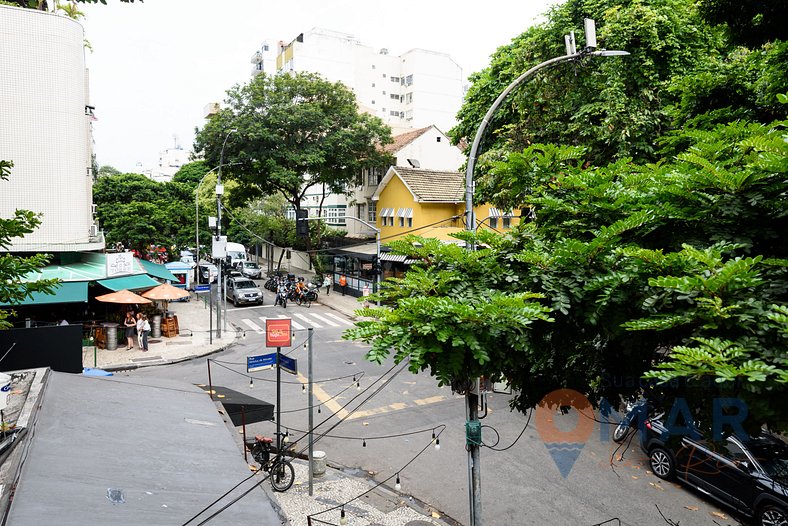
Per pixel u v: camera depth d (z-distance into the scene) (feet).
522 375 19.79
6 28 64.18
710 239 17.29
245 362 69.36
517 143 60.85
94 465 16.70
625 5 59.31
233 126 114.62
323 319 98.02
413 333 16.30
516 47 69.10
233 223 159.53
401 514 33.83
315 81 123.65
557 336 18.51
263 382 60.23
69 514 13.34
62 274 72.49
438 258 20.33
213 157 120.26
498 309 15.65
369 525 32.45
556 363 19.94
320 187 186.39
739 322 13.83
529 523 32.55
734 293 14.46
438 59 252.21
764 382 12.97
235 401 38.01
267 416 38.83
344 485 37.63
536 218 22.94
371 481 38.34
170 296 81.92
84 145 74.13
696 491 36.01
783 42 30.76
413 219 112.37
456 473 39.27
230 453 20.92
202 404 27.43
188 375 63.31
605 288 16.53
